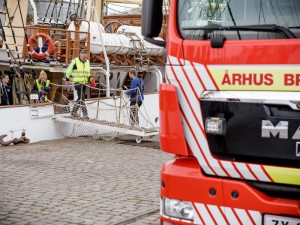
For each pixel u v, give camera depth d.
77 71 16.30
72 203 8.32
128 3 25.23
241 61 4.74
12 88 17.61
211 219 4.82
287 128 4.55
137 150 14.34
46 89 16.92
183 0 5.13
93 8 21.89
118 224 7.26
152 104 19.09
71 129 16.44
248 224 4.68
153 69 21.08
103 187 9.52
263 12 4.81
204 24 4.99
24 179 10.05
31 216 7.55
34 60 17.72
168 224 5.05
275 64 4.62
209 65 4.86
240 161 4.74
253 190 4.67
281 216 4.55
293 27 4.68
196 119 4.91
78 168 11.33
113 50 19.64
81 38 18.39
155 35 5.30
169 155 13.61
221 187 4.77
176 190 4.97
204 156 4.86
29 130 15.17
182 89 4.97
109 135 16.30
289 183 4.56
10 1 20.02
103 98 16.94
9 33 20.12
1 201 8.35
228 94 4.76
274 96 4.60
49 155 12.88
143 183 9.96
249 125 4.68
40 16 23.41
